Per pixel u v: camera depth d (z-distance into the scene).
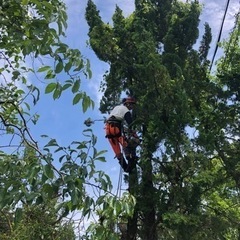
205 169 13.97
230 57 16.31
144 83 14.61
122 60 15.70
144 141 13.95
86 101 3.28
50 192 3.01
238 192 15.22
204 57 16.41
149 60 13.59
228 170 14.59
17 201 2.91
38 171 3.00
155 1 16.77
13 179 3.07
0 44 3.49
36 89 3.92
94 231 3.30
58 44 3.22
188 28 15.59
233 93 15.30
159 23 16.48
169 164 14.03
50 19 3.34
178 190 13.51
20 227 5.71
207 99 15.54
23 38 3.40
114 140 10.70
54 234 5.33
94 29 15.82
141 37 14.70
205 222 13.15
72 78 3.23
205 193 14.54
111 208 3.28
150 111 13.79
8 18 3.46
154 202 13.73
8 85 4.28
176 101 13.70
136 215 14.15
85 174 3.17
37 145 3.42
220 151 14.81
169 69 14.80
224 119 15.20
